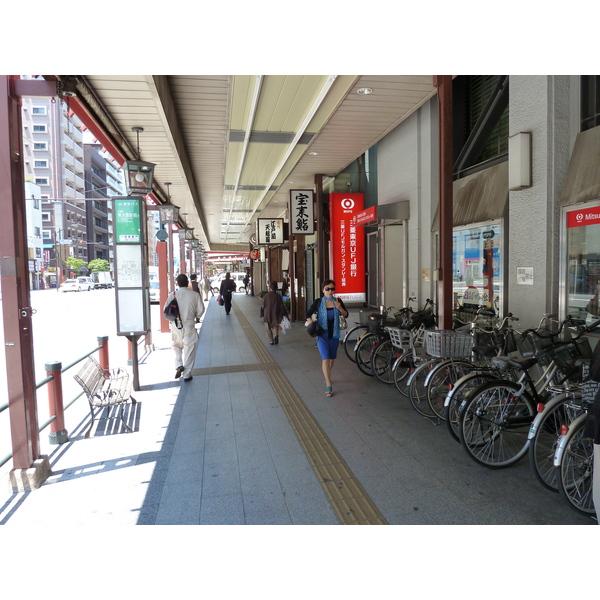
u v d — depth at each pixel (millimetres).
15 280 3285
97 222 82125
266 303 9289
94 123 5305
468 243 6379
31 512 2965
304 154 8234
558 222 4660
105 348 5996
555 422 3383
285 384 6078
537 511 2832
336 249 9953
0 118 3205
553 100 4625
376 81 5074
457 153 7180
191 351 6461
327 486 3219
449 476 3322
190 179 9367
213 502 3039
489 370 4215
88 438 4293
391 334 5469
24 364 3336
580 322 3965
